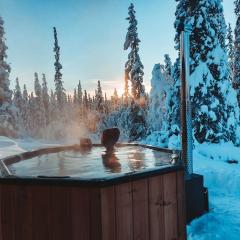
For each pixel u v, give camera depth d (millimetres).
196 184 7066
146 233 3705
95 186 3201
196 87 15750
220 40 16641
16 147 17000
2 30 30672
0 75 30391
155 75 25547
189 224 6789
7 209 3539
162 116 25047
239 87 25609
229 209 7887
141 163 5469
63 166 5305
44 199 3396
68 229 3330
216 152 13586
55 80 40062
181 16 16734
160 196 3924
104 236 3227
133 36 27781
